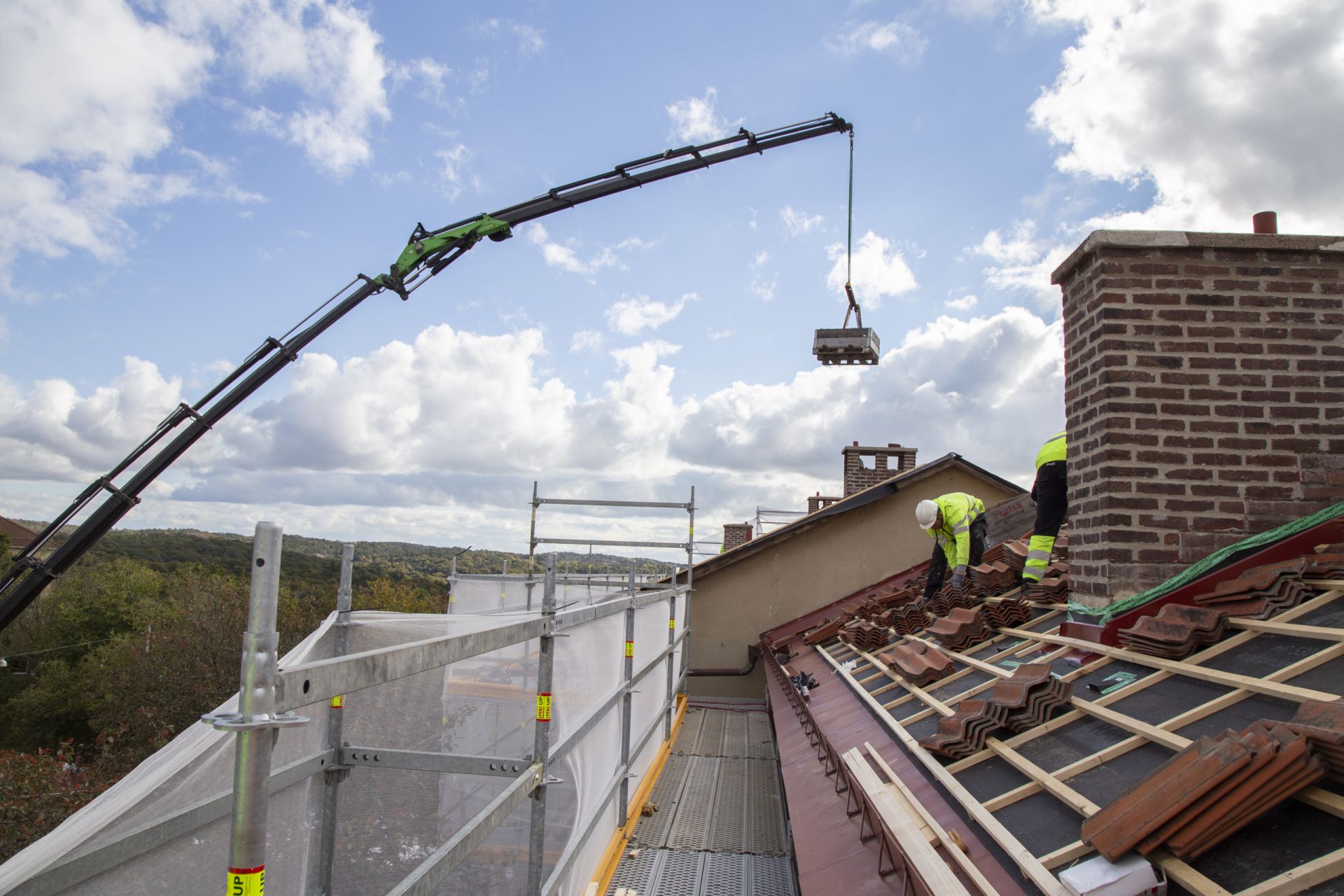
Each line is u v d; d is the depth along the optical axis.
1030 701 3.93
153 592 50.72
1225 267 5.04
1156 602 4.66
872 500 14.54
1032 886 2.66
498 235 14.98
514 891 4.70
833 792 4.81
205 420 13.00
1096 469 5.00
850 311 15.77
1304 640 3.50
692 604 14.60
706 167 15.84
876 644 8.59
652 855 6.14
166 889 2.29
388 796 3.97
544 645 3.75
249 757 1.63
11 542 57.44
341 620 4.11
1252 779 2.38
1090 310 5.18
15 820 17.62
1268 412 4.93
